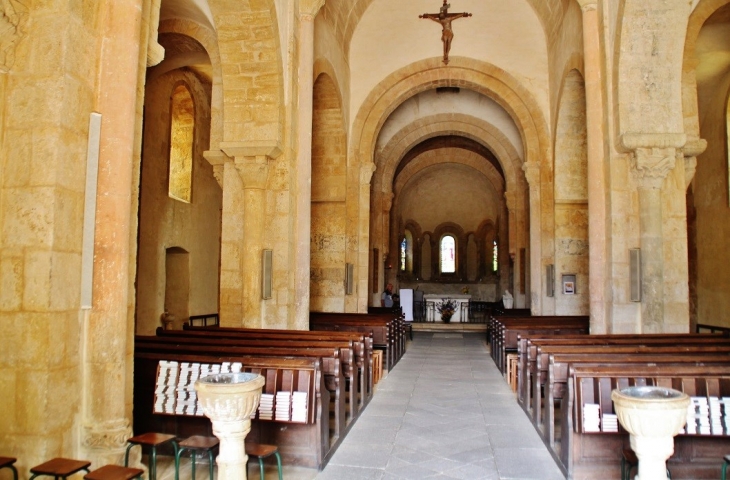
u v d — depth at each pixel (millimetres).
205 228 17938
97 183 5379
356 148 17906
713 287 15516
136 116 5715
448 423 8102
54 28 5059
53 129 4965
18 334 4848
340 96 16609
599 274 10703
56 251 4930
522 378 9078
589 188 11008
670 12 10039
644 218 10070
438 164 29953
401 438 7348
